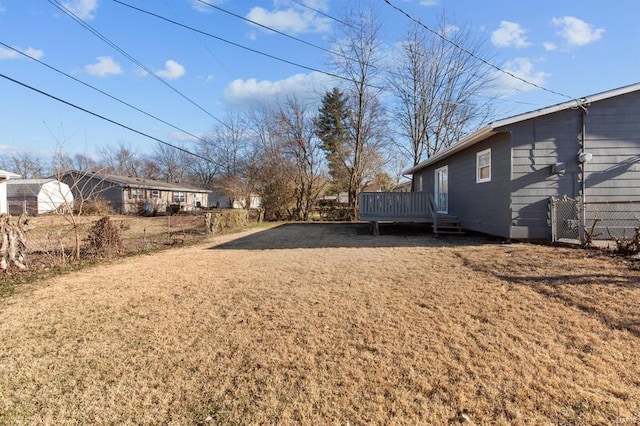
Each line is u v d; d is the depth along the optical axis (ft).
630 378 8.10
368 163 82.64
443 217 38.60
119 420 7.14
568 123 26.73
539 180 26.99
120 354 10.00
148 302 14.70
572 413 6.95
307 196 76.33
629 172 26.32
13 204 72.38
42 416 7.30
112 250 28.07
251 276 19.03
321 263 22.29
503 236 28.73
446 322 11.69
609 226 26.32
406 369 8.78
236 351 10.00
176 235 43.09
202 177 149.79
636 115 26.23
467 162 36.99
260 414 7.22
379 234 40.04
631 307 12.15
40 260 24.73
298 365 9.12
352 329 11.33
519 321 11.56
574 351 9.45
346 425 6.82
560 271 17.21
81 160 76.23
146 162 161.89
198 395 7.95
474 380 8.21
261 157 79.46
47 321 12.69
